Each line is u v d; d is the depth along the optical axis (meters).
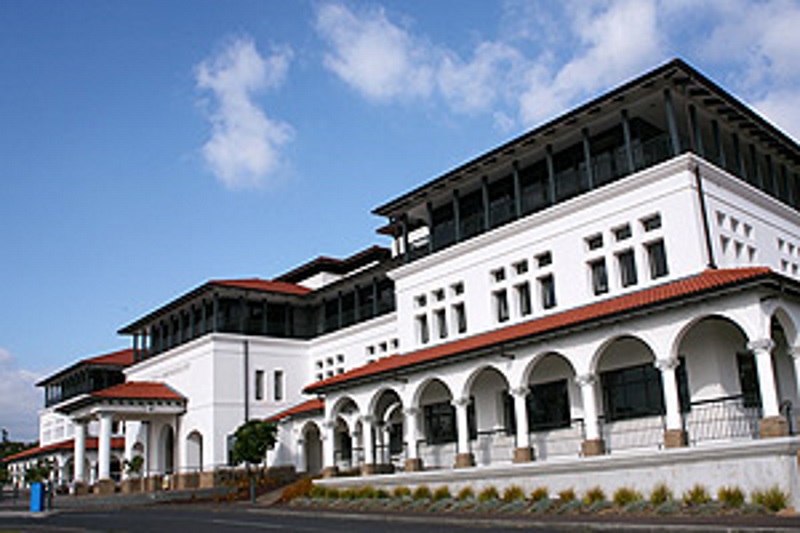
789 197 30.75
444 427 31.31
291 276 53.75
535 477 22.62
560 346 23.41
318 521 21.73
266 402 45.66
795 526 14.12
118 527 22.42
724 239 24.70
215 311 44.94
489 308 29.64
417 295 33.31
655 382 23.59
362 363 43.72
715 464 18.45
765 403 18.47
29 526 24.34
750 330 19.02
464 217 33.03
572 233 27.02
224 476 42.66
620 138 27.28
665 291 21.98
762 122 27.69
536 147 28.94
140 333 54.69
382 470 31.11
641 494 19.52
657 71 24.16
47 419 72.38
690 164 23.91
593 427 22.20
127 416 45.19
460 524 18.77
